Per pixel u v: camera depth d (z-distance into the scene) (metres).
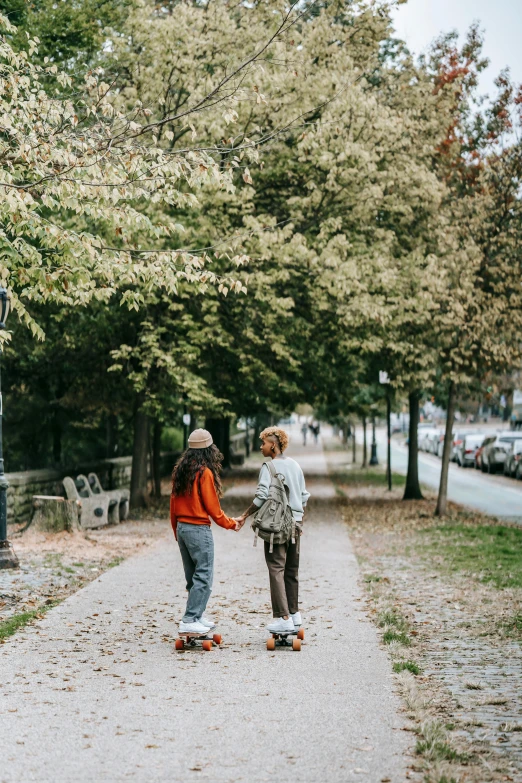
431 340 21.45
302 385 26.42
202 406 21.52
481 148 24.45
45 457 27.72
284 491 8.26
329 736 5.50
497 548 15.62
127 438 35.59
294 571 8.40
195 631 7.93
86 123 12.66
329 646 8.12
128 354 19.70
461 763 5.07
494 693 6.68
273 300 19.20
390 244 21.36
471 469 45.56
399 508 24.73
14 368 23.72
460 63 26.88
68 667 7.24
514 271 20.77
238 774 4.86
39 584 11.18
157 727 5.68
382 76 23.67
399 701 6.30
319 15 20.38
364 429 45.25
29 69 10.40
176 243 18.41
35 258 9.73
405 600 10.71
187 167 9.60
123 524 19.88
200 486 8.13
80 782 4.74
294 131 19.84
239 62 18.39
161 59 18.69
